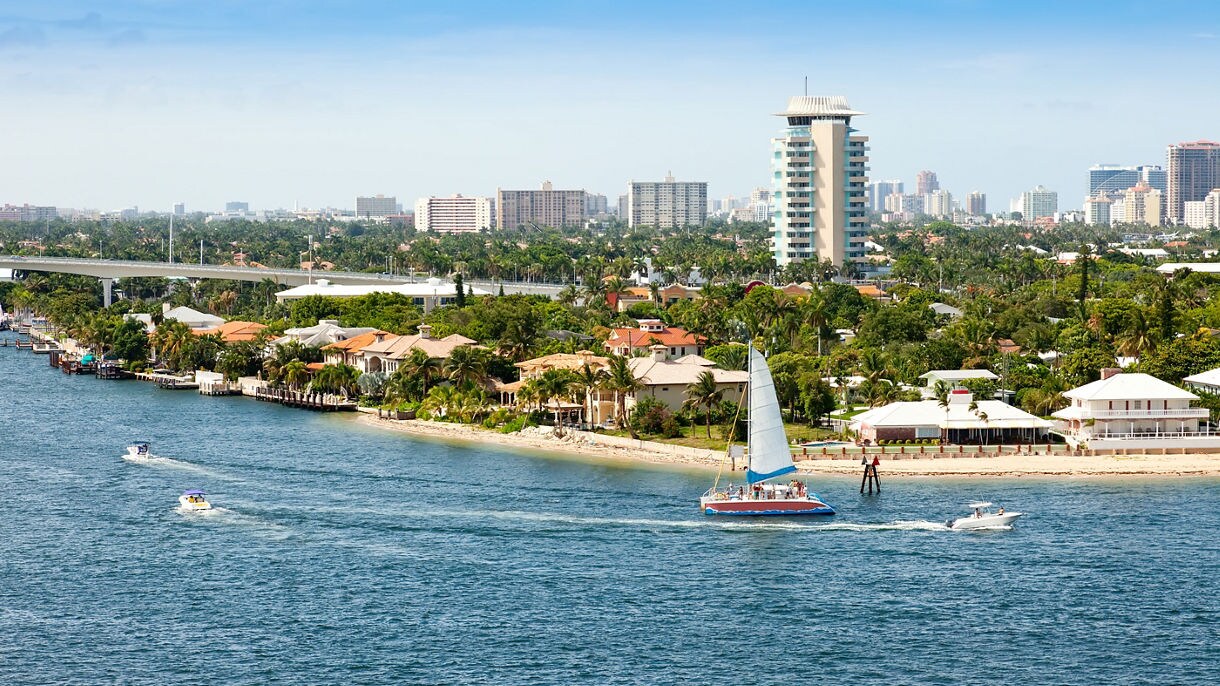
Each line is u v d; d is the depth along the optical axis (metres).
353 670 172.88
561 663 175.38
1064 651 179.62
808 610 195.62
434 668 173.75
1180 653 178.75
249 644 182.12
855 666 174.75
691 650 180.25
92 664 175.00
